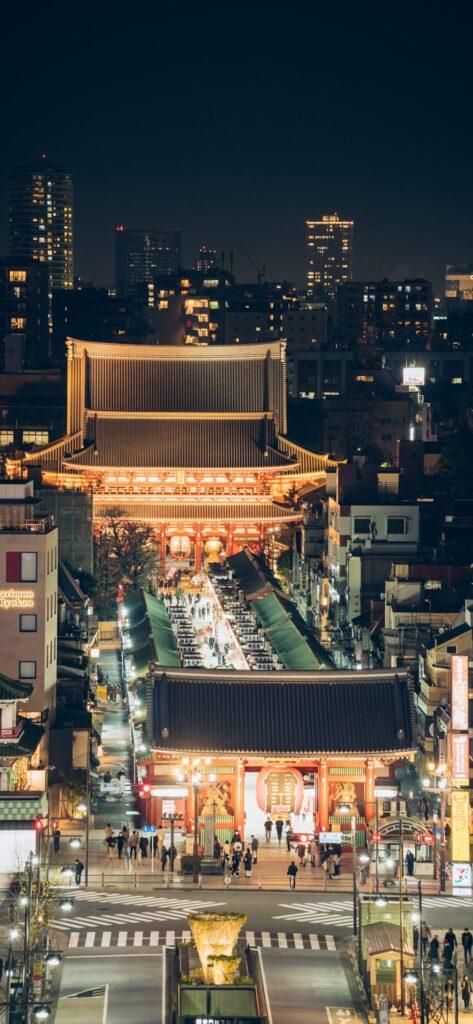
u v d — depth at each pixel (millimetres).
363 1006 125750
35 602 179000
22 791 158000
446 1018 123000
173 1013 120250
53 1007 123500
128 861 161375
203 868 160250
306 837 165500
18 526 182750
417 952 131375
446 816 165000
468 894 153875
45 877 145750
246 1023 116188
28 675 178875
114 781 190750
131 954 135625
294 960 135250
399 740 170750
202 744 169000
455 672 162375
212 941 125438
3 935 138125
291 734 170875
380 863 161500
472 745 165375
